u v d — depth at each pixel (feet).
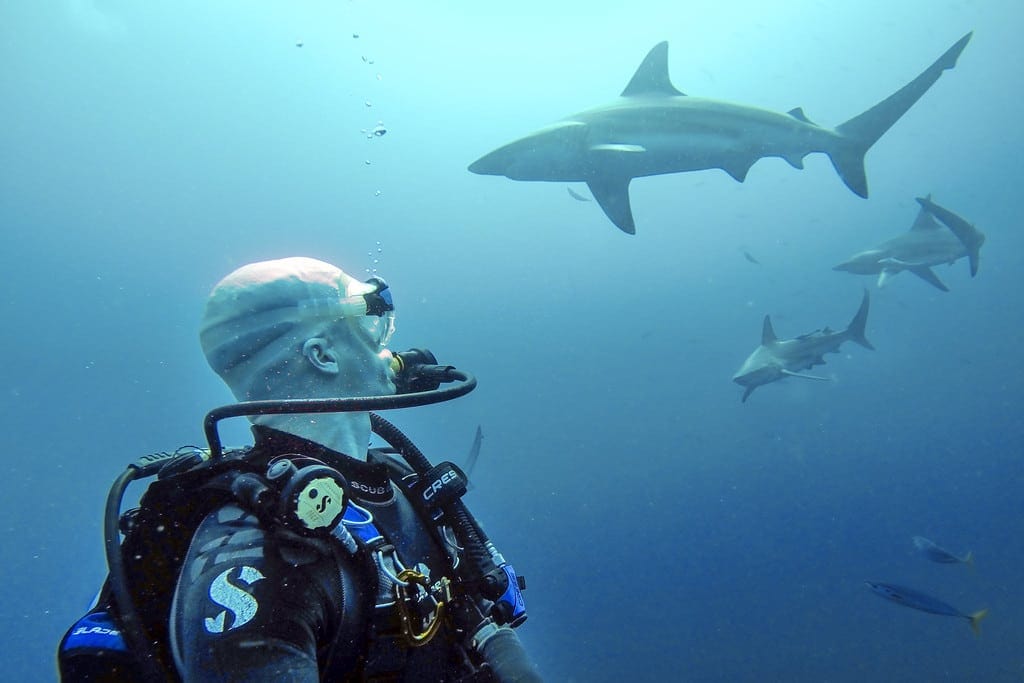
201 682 2.57
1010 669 48.14
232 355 4.08
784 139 27.25
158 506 3.49
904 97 27.66
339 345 4.22
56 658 3.48
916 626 57.00
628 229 29.22
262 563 2.90
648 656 58.65
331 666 3.18
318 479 3.06
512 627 4.58
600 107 27.07
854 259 37.27
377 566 3.56
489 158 27.61
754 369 34.04
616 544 92.84
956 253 35.17
